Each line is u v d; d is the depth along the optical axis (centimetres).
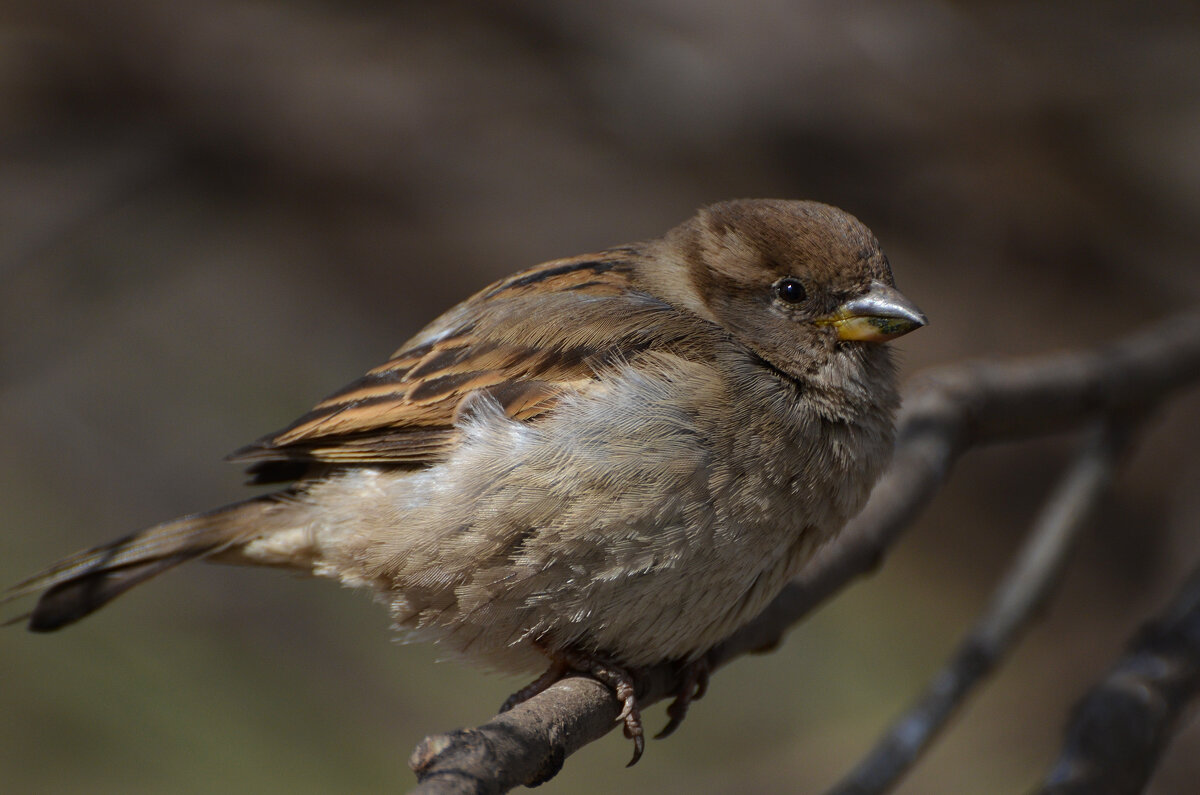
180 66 1251
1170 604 722
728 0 1220
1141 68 1180
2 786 1106
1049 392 831
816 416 643
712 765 1200
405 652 1273
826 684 1264
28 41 1234
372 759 1170
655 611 611
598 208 1296
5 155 1209
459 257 1346
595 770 1210
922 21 1198
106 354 1364
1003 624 809
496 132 1278
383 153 1273
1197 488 1116
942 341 1274
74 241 1206
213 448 1334
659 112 1232
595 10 1237
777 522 618
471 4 1256
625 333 648
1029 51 1191
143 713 1168
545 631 619
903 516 740
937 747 1208
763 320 664
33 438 1323
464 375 649
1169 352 905
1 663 1183
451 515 623
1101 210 1230
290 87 1264
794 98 1214
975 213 1242
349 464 665
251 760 1145
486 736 462
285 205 1277
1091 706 632
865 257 663
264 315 1376
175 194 1245
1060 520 852
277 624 1263
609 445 606
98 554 698
